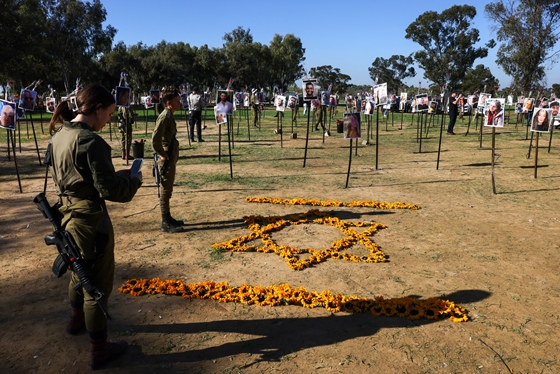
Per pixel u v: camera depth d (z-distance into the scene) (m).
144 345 3.74
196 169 11.91
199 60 72.25
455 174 11.34
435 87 67.31
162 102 6.27
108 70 62.06
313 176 10.98
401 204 8.14
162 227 6.66
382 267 5.39
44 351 3.65
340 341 3.80
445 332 3.94
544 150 15.86
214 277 5.09
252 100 24.81
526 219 7.36
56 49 51.38
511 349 3.69
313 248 6.04
